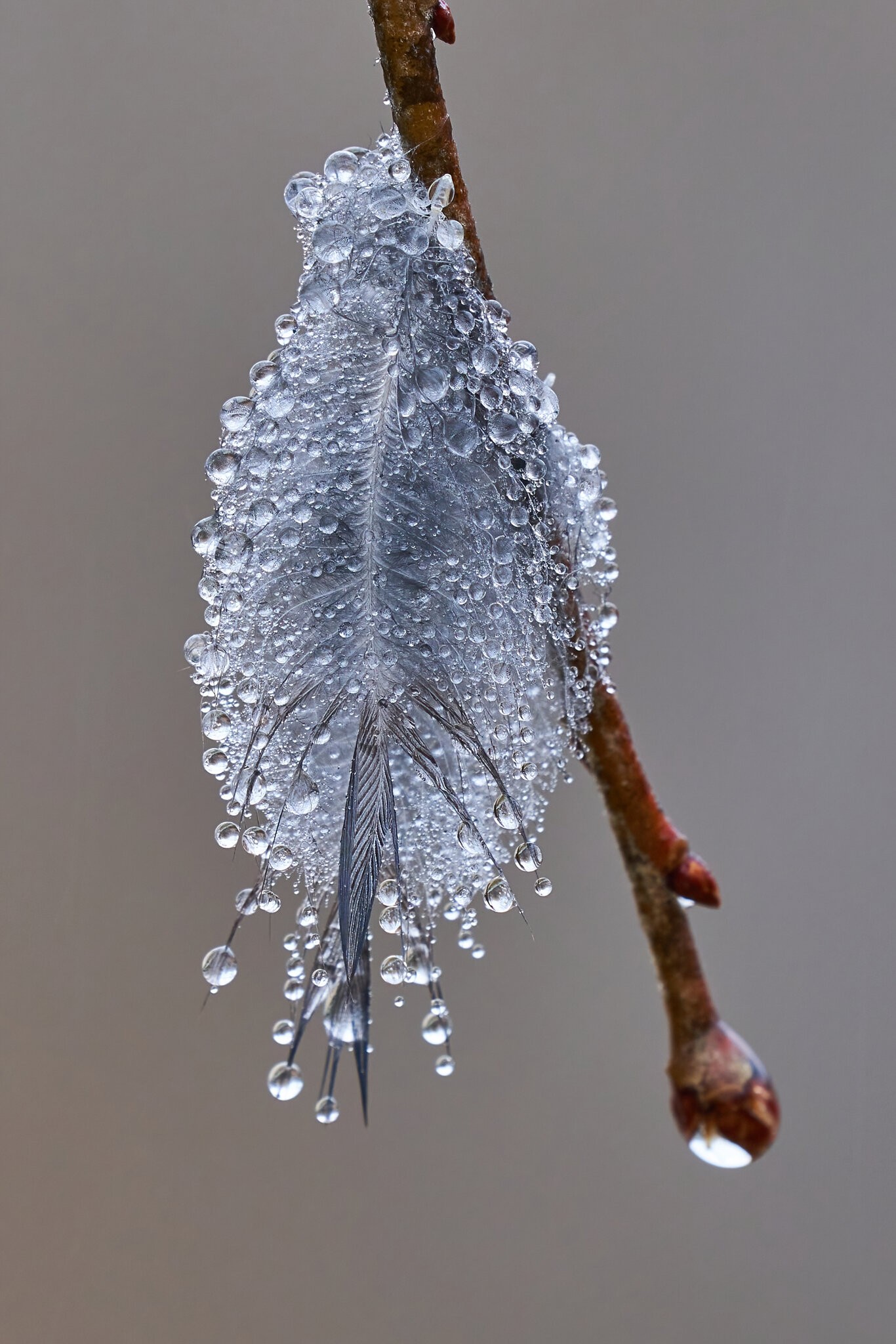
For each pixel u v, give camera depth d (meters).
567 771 0.26
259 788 0.25
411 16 0.25
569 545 0.25
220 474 0.25
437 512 0.25
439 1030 0.25
